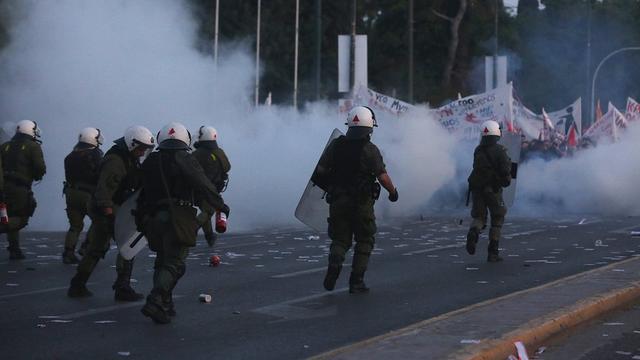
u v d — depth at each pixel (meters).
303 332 20.48
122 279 24.41
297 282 28.11
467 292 26.17
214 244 38.97
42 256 34.91
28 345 19.02
